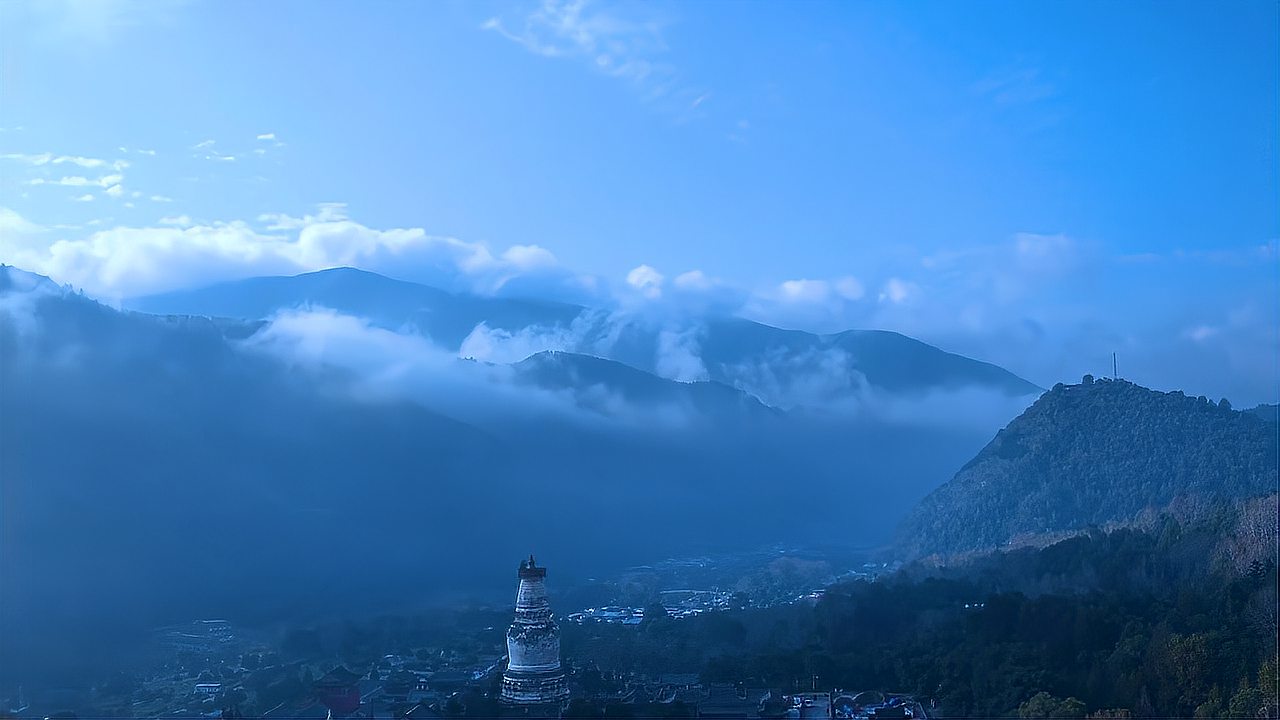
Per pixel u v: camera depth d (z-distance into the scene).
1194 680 184.25
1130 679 187.25
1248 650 189.25
